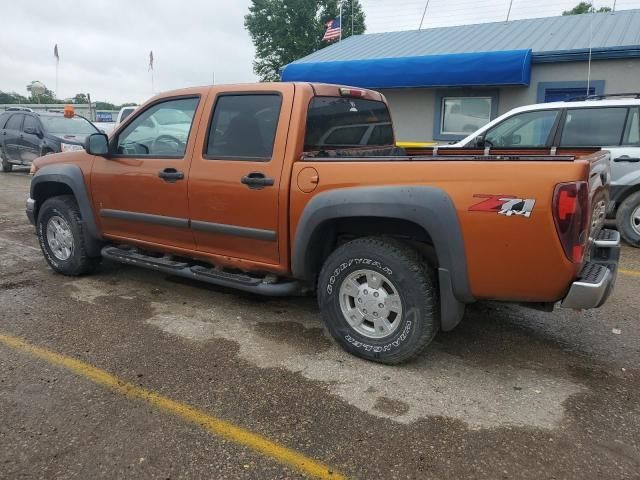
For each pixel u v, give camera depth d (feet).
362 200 11.24
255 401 10.50
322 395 10.75
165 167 14.66
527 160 10.01
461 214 10.39
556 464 8.70
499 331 14.10
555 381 11.44
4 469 8.44
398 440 9.30
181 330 13.85
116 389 10.87
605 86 36.78
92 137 15.62
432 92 41.93
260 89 13.24
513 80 36.83
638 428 9.70
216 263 14.44
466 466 8.64
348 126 14.66
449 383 11.29
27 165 50.67
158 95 15.39
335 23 59.93
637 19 42.47
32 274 18.60
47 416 9.88
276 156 12.66
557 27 44.68
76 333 13.56
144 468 8.53
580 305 10.23
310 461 8.74
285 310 15.35
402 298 11.37
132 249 17.02
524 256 10.09
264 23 110.22
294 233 12.51
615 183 23.26
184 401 10.46
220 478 8.33
